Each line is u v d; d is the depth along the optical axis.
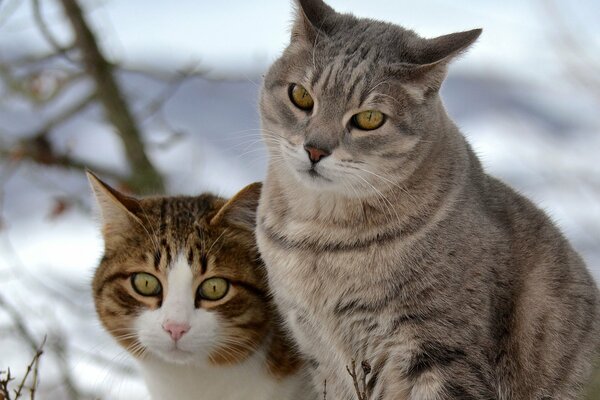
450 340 5.72
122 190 9.14
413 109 5.89
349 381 6.19
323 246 5.98
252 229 6.36
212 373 6.24
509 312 5.92
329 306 6.02
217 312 6.07
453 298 5.74
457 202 5.89
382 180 5.89
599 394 6.42
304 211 6.05
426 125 5.95
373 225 5.91
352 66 5.88
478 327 5.72
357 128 5.85
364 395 5.36
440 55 5.91
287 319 6.23
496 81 13.47
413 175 5.93
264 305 6.27
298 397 6.48
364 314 5.93
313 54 6.00
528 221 6.25
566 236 7.08
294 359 6.41
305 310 6.10
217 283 6.11
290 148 5.93
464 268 5.76
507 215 6.19
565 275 6.22
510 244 6.04
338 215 5.96
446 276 5.76
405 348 5.82
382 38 6.10
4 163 9.93
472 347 5.71
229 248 6.20
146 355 6.18
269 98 6.18
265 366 6.32
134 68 9.74
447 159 6.02
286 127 6.00
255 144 6.70
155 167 9.74
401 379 5.86
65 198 9.55
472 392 5.64
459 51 5.93
